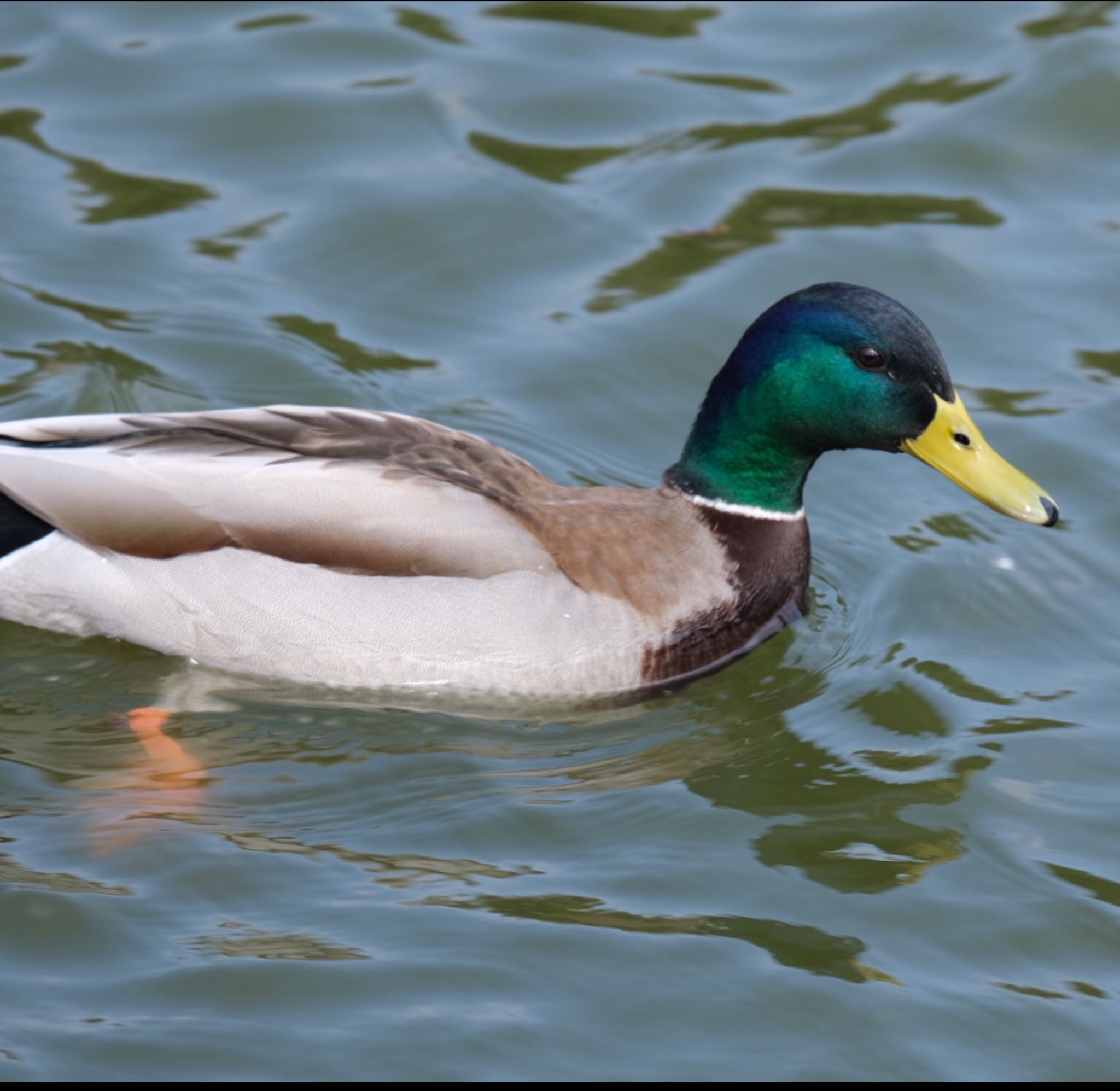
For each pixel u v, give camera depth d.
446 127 17.17
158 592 11.34
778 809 10.79
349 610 11.17
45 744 11.12
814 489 14.16
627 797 10.84
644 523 11.70
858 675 12.13
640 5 18.91
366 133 17.06
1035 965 9.64
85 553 11.41
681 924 9.80
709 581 11.76
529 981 9.35
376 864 10.20
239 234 15.91
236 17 18.34
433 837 10.45
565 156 16.94
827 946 9.70
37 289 15.09
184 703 11.53
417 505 11.19
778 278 15.77
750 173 16.84
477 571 11.12
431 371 14.76
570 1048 8.96
